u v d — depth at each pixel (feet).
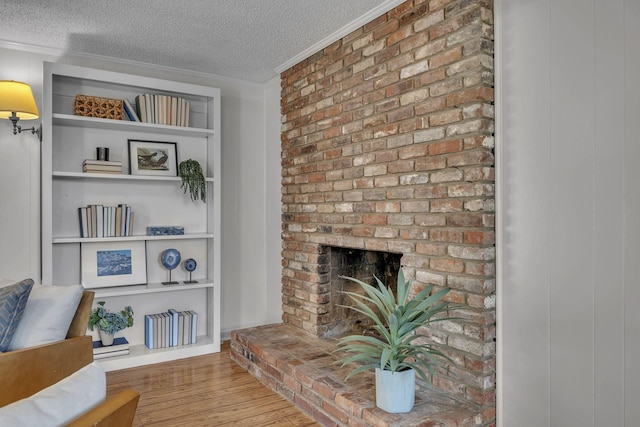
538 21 6.38
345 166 9.72
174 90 11.59
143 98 11.35
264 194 13.89
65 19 9.30
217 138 12.13
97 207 10.89
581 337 5.91
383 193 8.63
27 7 8.75
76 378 2.87
